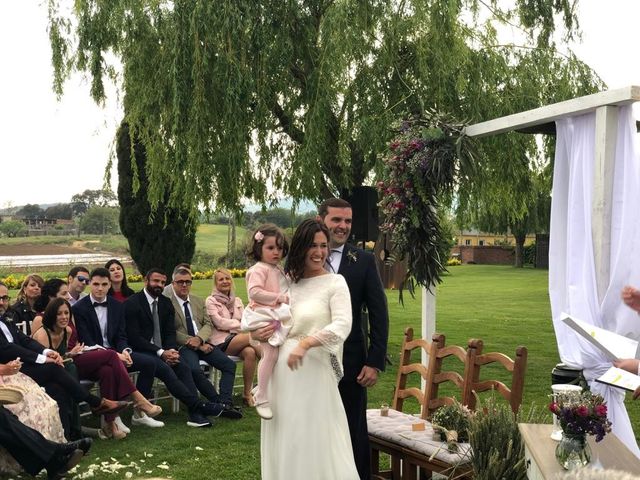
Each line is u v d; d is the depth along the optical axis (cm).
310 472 401
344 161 1084
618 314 505
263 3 1072
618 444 341
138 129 1223
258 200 1216
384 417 534
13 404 561
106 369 693
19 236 6594
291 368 400
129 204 1734
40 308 771
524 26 1201
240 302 870
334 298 417
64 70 1153
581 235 541
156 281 771
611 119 513
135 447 643
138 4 1088
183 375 750
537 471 325
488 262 4938
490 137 1096
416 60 1079
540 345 1265
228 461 601
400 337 1366
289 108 1123
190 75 1050
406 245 702
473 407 490
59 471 551
